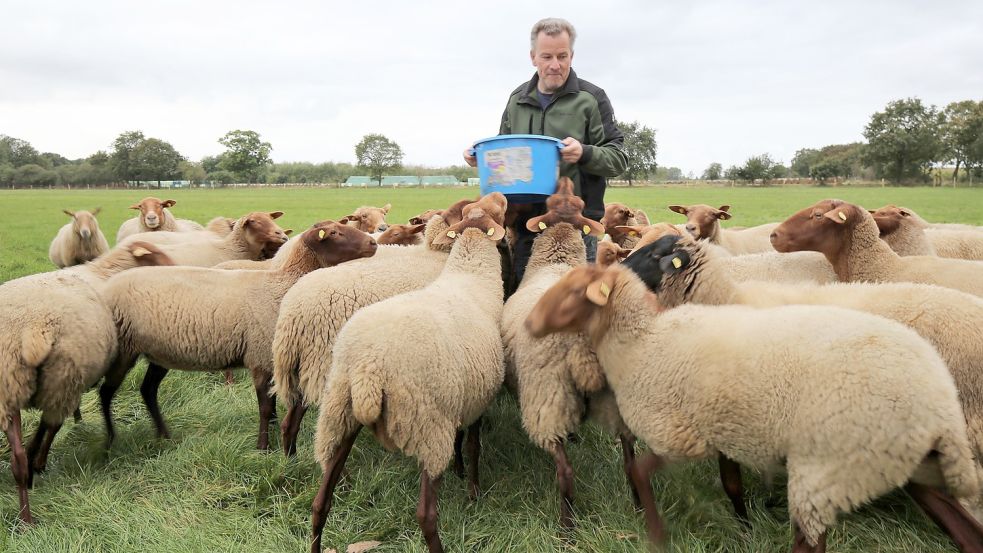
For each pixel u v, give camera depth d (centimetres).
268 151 15088
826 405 357
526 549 447
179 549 442
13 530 473
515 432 612
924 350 362
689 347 415
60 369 534
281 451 596
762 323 402
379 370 419
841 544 442
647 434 434
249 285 642
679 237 511
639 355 439
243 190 11175
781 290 520
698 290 499
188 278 637
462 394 459
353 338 435
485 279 579
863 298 481
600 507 492
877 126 10862
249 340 628
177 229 1616
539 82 683
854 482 355
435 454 438
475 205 603
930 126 10606
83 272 676
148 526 473
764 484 517
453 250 594
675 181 13412
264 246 1017
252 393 769
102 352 571
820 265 744
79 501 512
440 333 446
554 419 479
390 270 608
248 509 509
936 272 666
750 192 7781
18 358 509
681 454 420
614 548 441
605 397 487
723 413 395
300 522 488
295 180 15838
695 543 441
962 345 433
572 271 458
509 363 529
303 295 559
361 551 458
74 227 1452
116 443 631
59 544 452
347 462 571
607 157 650
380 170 15438
